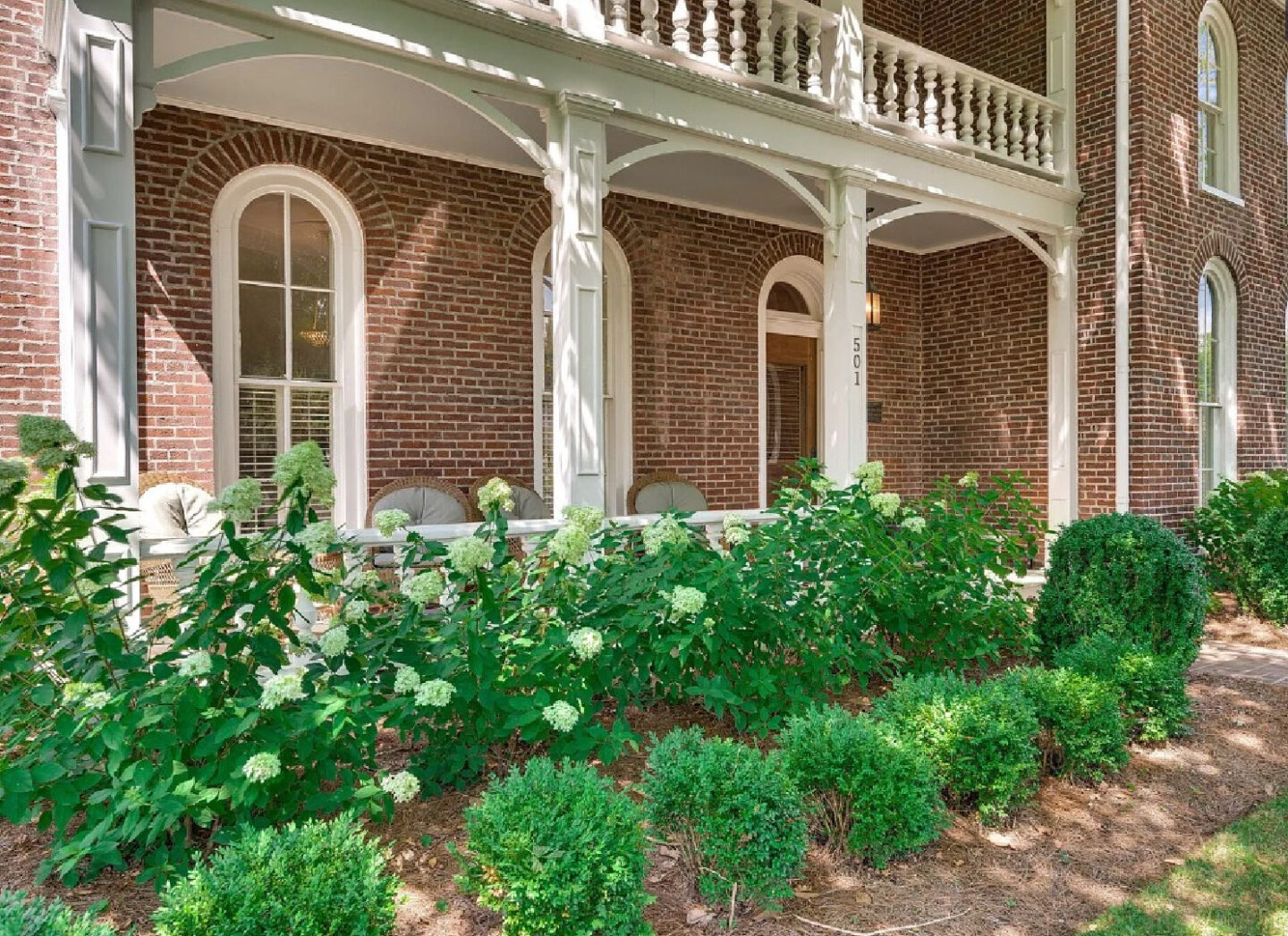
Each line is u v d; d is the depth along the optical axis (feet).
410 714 9.86
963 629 15.76
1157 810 11.75
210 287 20.31
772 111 21.01
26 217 17.01
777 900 8.81
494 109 17.13
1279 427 34.47
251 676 9.21
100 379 13.07
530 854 7.23
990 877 9.72
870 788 9.52
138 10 13.70
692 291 28.30
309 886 6.65
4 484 8.39
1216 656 20.51
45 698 8.25
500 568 11.67
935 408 34.45
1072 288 28.81
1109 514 19.19
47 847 9.49
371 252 22.30
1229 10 32.24
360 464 22.29
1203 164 31.78
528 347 24.97
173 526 17.51
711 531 20.10
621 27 18.95
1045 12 29.99
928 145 24.18
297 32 14.97
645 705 13.12
